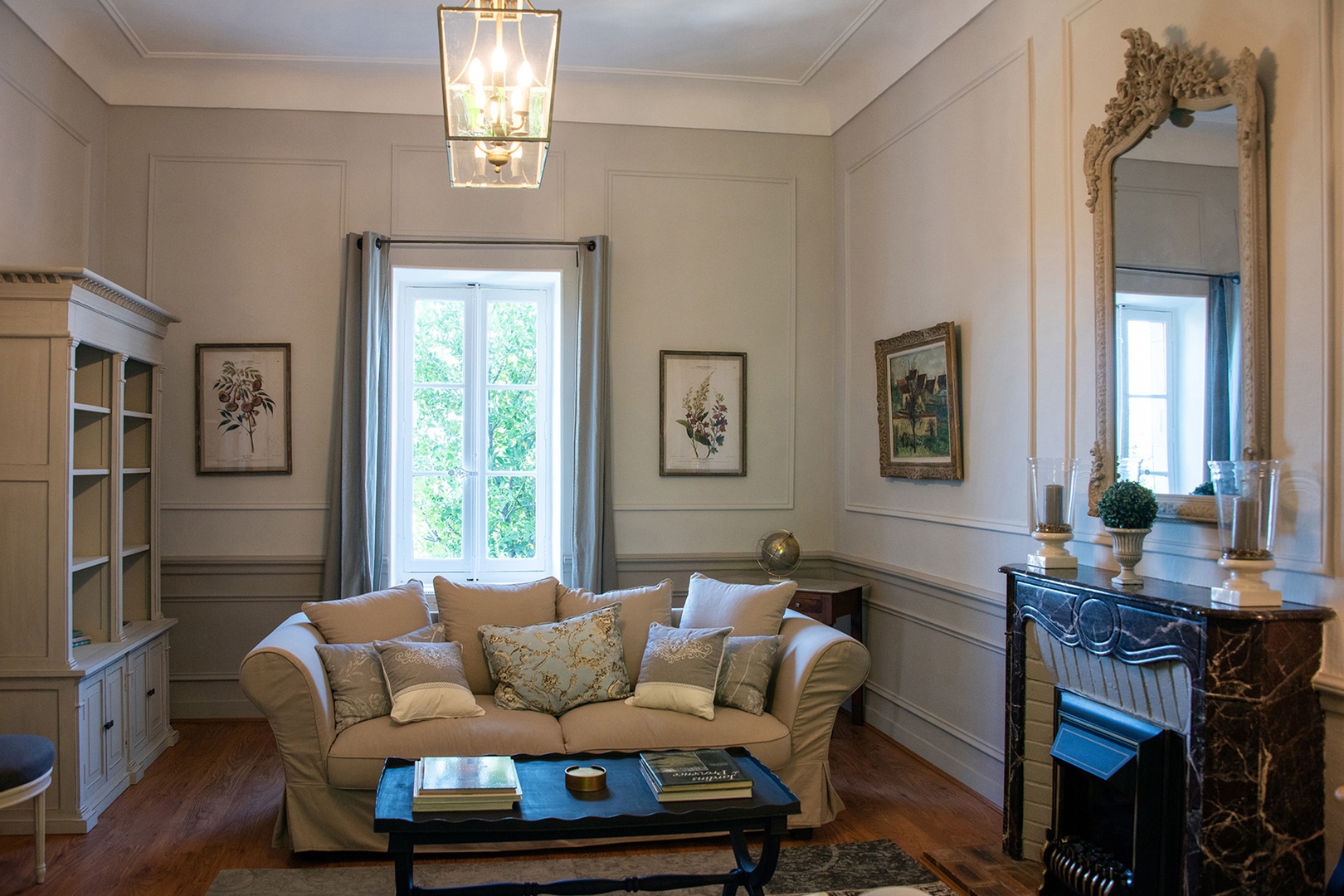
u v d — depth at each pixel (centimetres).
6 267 323
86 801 340
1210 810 225
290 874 300
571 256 499
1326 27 227
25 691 332
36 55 403
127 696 381
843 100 507
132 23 427
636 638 375
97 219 465
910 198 441
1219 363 254
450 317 506
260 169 483
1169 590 257
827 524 526
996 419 368
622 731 322
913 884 297
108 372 383
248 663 306
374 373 473
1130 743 254
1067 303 324
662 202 513
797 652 344
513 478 508
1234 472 230
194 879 296
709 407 514
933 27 413
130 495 425
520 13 239
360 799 309
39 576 333
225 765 406
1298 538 235
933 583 410
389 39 445
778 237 523
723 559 514
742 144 520
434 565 501
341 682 323
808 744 335
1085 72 317
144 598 424
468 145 266
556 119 505
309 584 480
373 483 470
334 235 486
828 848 324
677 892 288
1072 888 275
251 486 479
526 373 511
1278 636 224
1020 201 354
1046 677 304
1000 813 357
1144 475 284
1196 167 263
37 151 406
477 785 238
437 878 296
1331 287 226
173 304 477
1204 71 258
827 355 527
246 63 468
